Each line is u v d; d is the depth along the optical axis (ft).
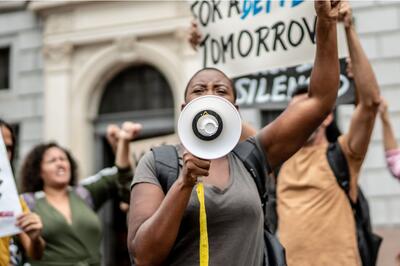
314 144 10.01
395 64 24.13
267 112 25.20
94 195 12.67
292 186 9.86
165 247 5.56
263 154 6.54
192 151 5.34
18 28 31.32
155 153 6.35
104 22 29.66
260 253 6.15
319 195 9.53
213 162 6.32
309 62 9.27
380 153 23.50
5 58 32.01
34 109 30.58
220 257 5.84
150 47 28.89
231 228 5.94
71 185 13.10
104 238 28.76
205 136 5.41
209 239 5.89
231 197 6.01
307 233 9.41
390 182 23.31
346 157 9.54
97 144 30.22
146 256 5.59
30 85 30.81
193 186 5.47
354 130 9.37
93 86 30.19
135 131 12.25
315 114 6.44
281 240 9.73
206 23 10.84
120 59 29.50
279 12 9.71
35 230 9.22
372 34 24.52
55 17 30.40
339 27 9.43
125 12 29.37
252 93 11.98
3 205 8.98
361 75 9.16
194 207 5.92
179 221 5.51
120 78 30.48
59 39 30.19
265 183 6.52
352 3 24.86
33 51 30.94
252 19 10.12
